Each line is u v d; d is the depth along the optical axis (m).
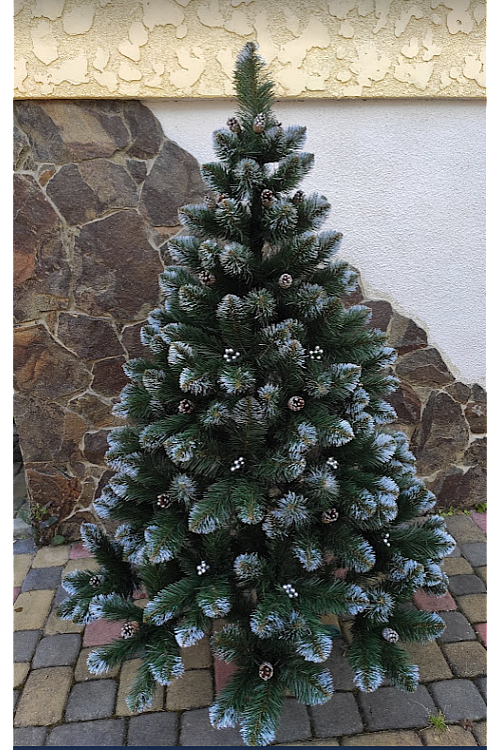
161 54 2.13
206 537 1.65
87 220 2.32
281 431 1.62
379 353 1.89
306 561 1.55
